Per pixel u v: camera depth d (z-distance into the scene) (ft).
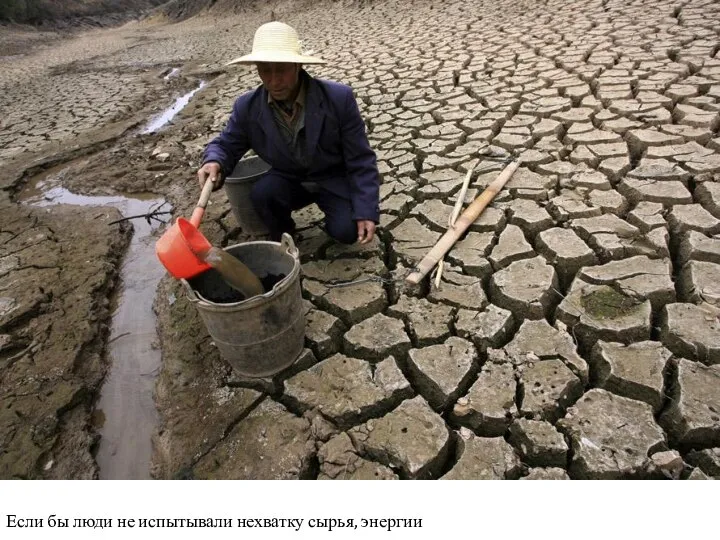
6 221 13.05
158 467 6.30
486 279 8.25
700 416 5.47
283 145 7.86
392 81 19.36
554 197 9.83
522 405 5.99
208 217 11.71
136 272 10.66
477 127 13.39
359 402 6.38
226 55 36.81
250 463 5.97
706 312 6.64
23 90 33.22
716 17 18.61
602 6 24.16
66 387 7.40
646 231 8.42
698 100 12.31
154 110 23.80
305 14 48.73
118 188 14.69
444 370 6.60
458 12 31.99
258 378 6.98
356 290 8.20
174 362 7.67
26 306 9.12
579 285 7.50
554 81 15.53
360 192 7.94
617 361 6.24
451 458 5.93
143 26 86.63
